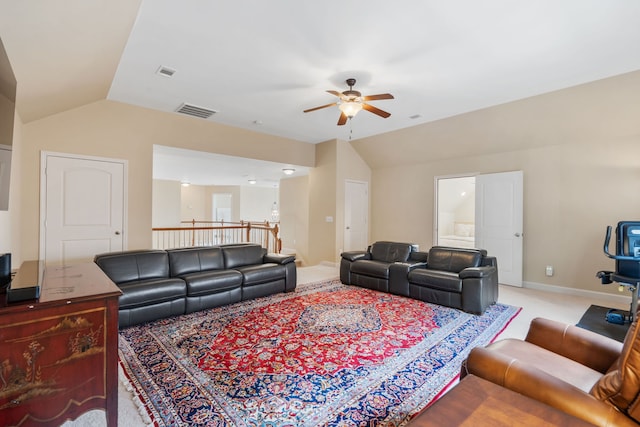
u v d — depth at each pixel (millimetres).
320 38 2807
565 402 1181
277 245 6914
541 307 3977
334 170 6727
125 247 4531
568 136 4578
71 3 1947
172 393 2049
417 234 6633
